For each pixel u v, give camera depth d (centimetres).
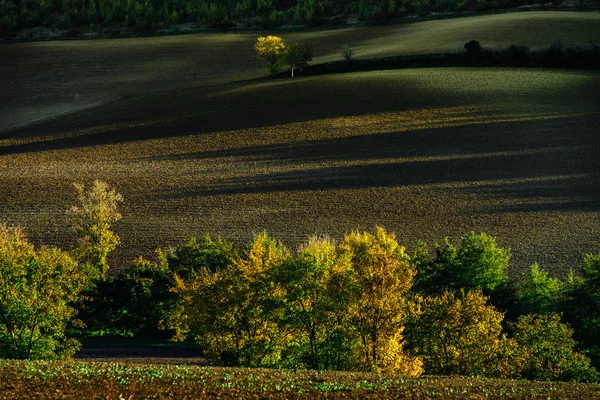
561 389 6159
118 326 12694
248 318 8100
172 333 12506
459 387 6009
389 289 7950
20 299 8444
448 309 8181
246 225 16675
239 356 7981
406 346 9269
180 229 16525
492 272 12194
